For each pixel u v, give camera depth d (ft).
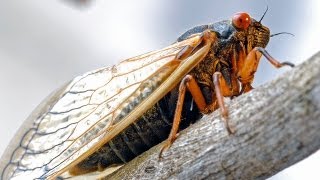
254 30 0.40
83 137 0.40
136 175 0.38
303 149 0.32
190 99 0.40
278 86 0.33
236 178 0.34
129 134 0.40
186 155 0.36
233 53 0.40
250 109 0.34
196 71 0.40
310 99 0.32
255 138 0.33
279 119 0.32
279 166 0.33
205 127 0.36
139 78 0.40
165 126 0.40
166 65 0.40
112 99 0.40
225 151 0.34
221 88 0.37
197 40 0.40
